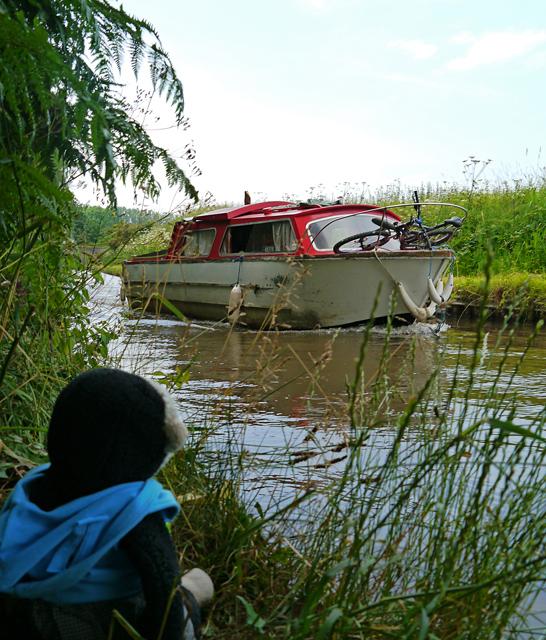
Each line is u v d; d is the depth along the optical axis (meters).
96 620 1.27
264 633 1.62
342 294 8.13
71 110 2.05
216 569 2.02
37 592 1.22
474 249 12.86
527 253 11.92
